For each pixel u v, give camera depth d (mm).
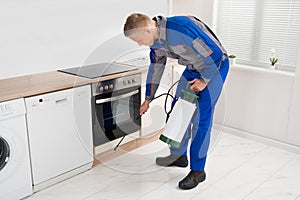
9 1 2574
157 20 1984
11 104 2172
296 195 2426
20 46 2709
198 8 3674
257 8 3293
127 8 3400
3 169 2217
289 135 3160
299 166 2859
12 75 2715
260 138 3352
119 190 2490
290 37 3135
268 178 2658
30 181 2391
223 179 2639
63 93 2453
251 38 3406
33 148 2363
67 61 3041
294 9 3051
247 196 2412
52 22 2861
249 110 3406
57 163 2535
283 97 3133
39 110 2336
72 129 2574
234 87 3467
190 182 2492
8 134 2195
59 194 2443
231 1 3463
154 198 2385
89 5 3082
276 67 3287
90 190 2492
